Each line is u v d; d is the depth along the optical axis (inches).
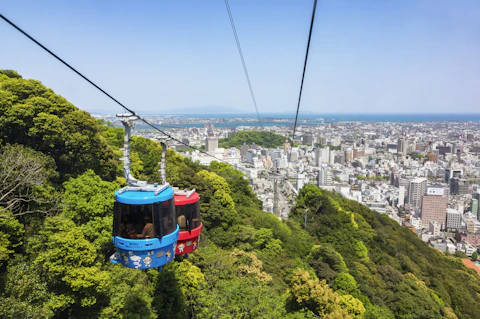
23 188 919.0
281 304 999.0
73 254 749.9
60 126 1186.0
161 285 942.4
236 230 1659.7
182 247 601.6
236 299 952.3
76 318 778.2
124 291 853.2
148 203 424.8
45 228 790.5
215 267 1166.3
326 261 1950.1
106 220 947.3
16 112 1115.3
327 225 2751.0
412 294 2058.3
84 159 1299.2
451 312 2138.3
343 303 1450.5
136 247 419.8
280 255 1743.4
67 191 1003.9
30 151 1047.0
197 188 1713.8
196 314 954.7
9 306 647.1
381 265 2427.4
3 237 788.6
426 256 3408.0
